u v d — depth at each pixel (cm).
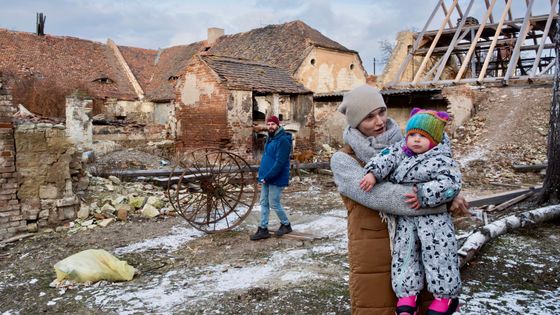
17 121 883
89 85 3017
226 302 481
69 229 830
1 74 792
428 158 257
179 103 1877
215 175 964
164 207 985
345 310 449
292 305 466
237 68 1862
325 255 633
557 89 802
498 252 602
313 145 2023
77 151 980
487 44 2405
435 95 1780
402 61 2642
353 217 276
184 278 568
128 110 3122
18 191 810
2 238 786
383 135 277
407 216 261
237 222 797
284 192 1228
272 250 675
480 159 1521
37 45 3092
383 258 269
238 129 1747
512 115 1736
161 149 2002
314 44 2455
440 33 2422
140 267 620
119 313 467
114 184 1095
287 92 1903
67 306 493
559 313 422
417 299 269
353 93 278
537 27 2364
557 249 613
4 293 543
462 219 767
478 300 453
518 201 875
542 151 1501
